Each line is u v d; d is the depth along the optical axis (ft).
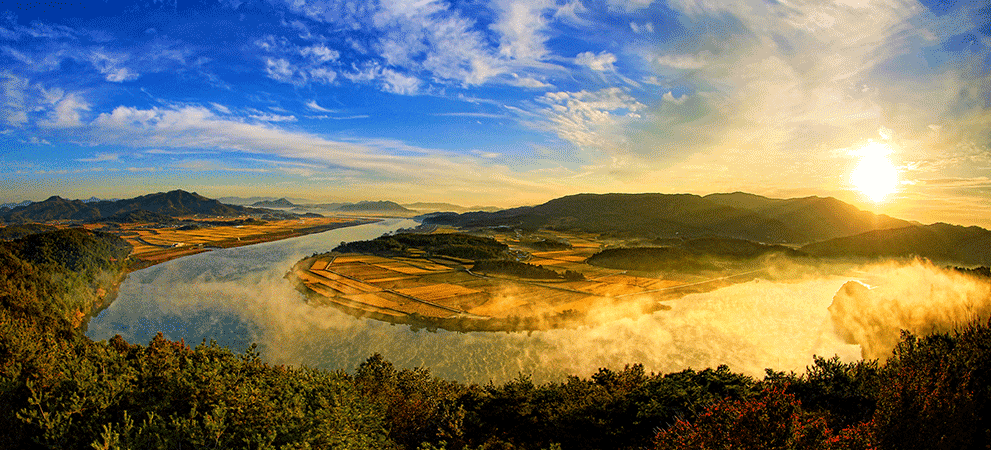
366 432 54.44
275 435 39.81
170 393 44.11
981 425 41.04
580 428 70.03
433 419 75.41
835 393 60.64
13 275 226.79
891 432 40.52
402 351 209.56
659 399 69.87
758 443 37.83
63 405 39.91
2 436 39.78
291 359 200.23
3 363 47.14
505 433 72.18
